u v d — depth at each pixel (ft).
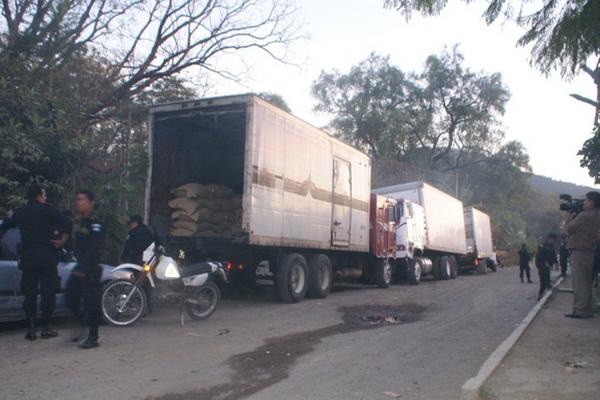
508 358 22.89
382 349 25.82
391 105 150.61
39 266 25.16
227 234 39.68
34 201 25.50
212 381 19.89
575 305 33.88
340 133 147.84
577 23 24.72
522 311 39.65
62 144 37.19
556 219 248.93
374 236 57.06
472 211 99.91
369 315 37.17
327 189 46.83
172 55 52.39
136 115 50.52
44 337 26.08
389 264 61.77
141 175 46.19
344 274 53.88
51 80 43.04
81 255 24.76
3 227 26.76
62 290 28.55
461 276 92.32
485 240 106.01
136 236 31.30
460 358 24.04
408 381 20.36
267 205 37.93
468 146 154.71
